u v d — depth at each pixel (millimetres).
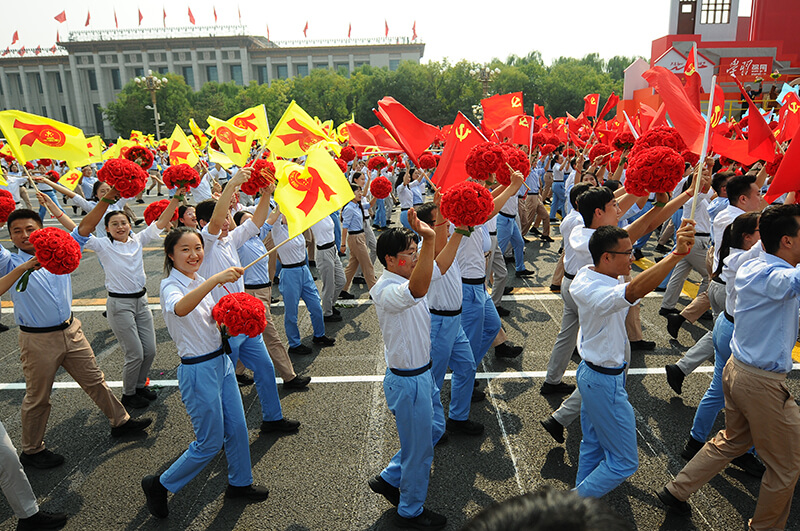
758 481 3666
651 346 5848
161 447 4332
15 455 3273
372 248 9773
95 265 10664
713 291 4668
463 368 4234
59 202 20828
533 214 11555
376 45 104312
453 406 4367
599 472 3096
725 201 5777
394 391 3180
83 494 3771
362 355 6008
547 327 6648
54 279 4035
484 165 4375
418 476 3244
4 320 7738
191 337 3318
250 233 4762
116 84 103750
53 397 5227
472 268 4691
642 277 2658
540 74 83375
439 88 71312
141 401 4965
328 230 6910
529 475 3828
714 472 3191
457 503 3562
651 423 4430
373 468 3965
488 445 4211
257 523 3432
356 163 14281
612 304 2809
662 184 3383
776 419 2889
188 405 3361
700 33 28172
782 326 2854
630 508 3441
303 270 6004
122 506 3639
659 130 5055
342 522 3428
